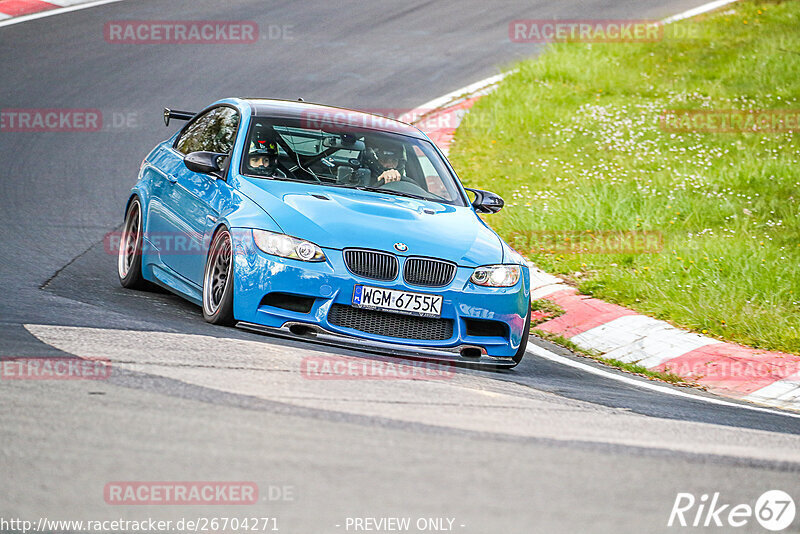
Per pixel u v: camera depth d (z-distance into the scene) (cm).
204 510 1062
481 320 2283
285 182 2441
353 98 5741
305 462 1234
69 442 1234
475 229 2453
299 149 2559
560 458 1394
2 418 1309
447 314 2236
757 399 2588
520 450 1410
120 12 7150
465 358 2273
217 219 2333
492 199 2728
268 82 5869
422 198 2562
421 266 2230
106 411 1380
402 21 7675
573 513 1149
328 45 6856
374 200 2427
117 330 1983
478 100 5891
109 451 1213
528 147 5312
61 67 5762
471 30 7550
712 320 3098
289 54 6550
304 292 2162
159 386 1547
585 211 4141
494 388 1988
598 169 4956
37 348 1733
